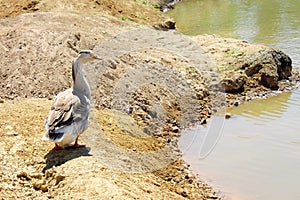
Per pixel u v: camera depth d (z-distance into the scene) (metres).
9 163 7.98
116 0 25.92
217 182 9.98
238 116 13.74
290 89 16.05
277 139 12.02
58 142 8.07
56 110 7.96
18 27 16.14
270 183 9.95
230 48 17.47
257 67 16.39
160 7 31.09
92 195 6.96
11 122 9.68
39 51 13.97
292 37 21.92
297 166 10.60
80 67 8.34
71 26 17.39
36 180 7.60
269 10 28.75
